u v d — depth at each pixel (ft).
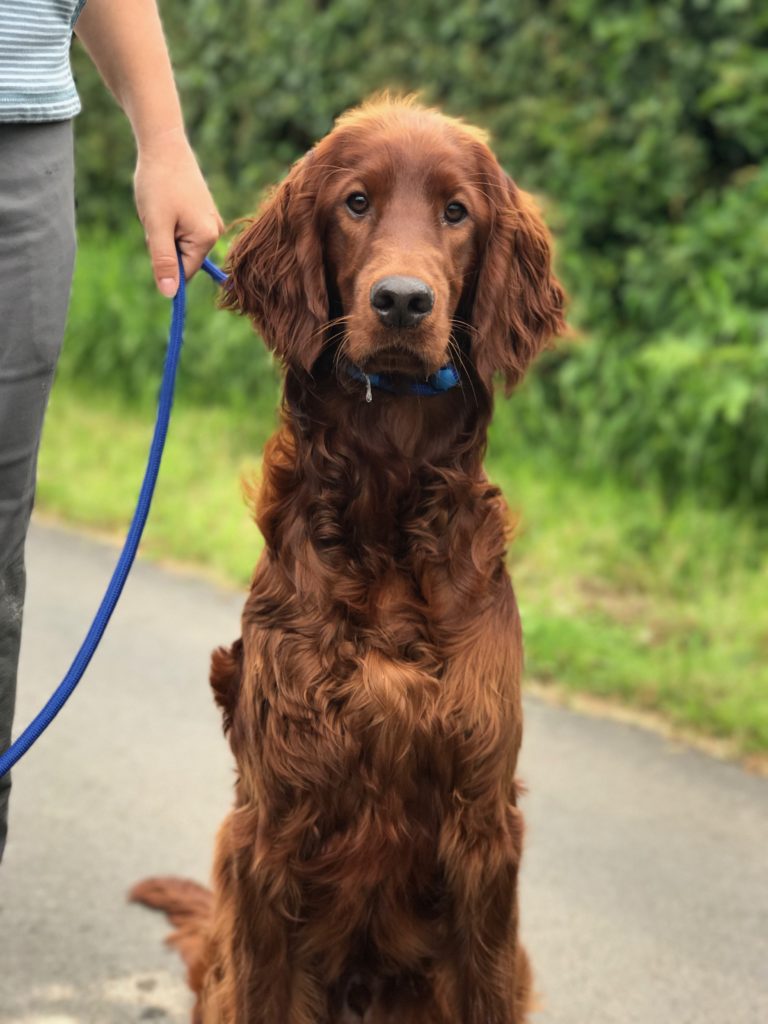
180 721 4.71
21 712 4.71
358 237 2.65
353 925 2.71
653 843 3.95
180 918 3.33
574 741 4.55
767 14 6.22
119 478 7.29
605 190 6.73
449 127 2.73
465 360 2.79
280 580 2.66
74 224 2.25
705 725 4.59
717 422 6.15
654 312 6.58
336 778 2.60
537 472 6.73
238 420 8.05
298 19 8.14
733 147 6.66
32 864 3.76
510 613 2.72
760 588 5.48
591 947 3.45
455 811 2.62
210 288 8.37
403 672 2.57
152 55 2.47
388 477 2.68
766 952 3.45
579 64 6.79
